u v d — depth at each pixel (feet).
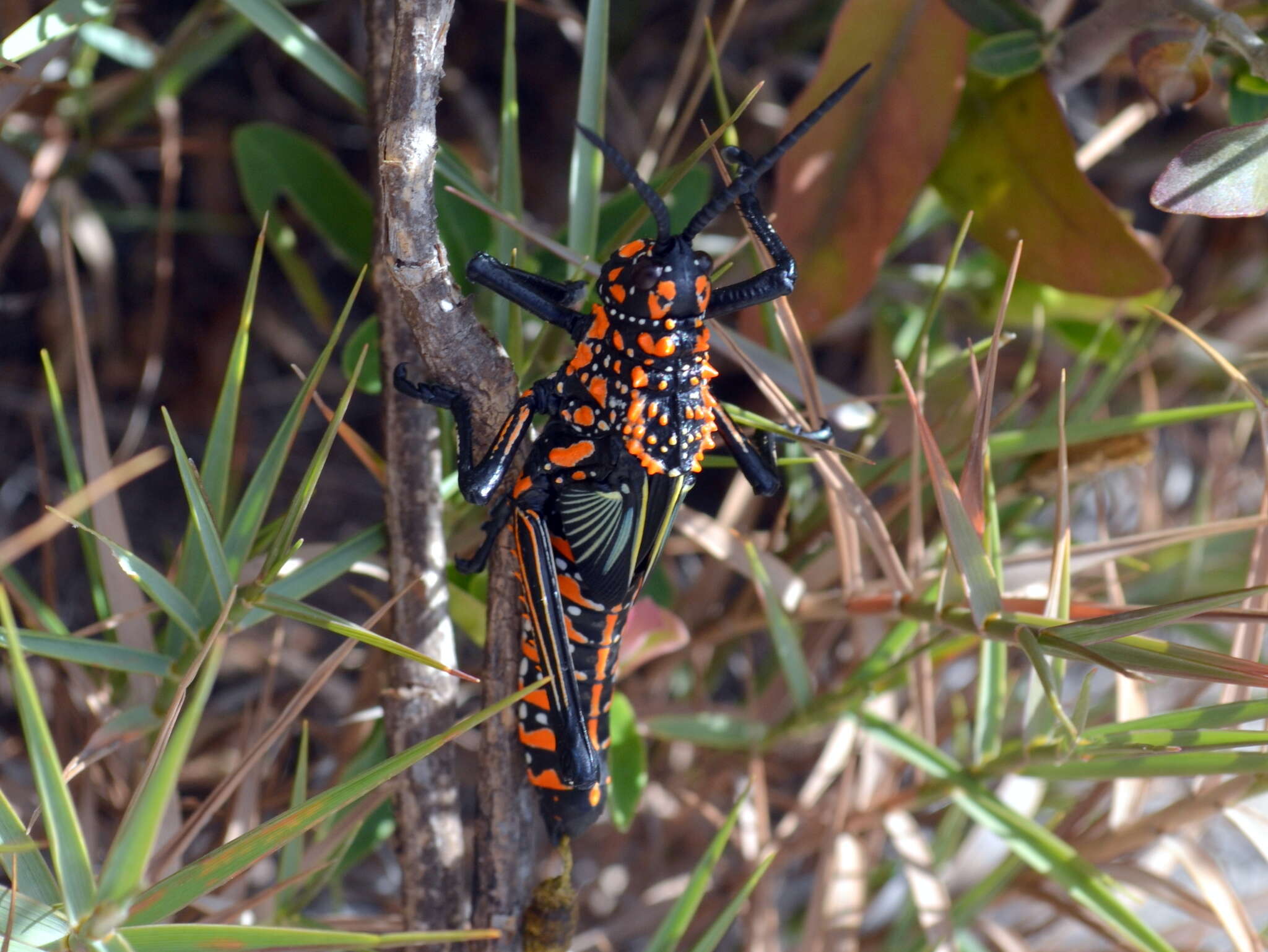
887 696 1.97
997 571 1.81
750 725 1.93
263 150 1.97
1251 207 1.77
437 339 1.72
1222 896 1.84
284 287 2.37
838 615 1.91
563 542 1.78
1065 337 2.07
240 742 1.94
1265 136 1.78
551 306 1.76
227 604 1.68
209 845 1.92
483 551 1.78
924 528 1.99
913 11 1.90
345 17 2.33
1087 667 2.33
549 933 1.78
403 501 1.78
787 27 2.50
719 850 1.80
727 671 2.38
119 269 2.30
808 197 1.92
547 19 2.49
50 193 2.07
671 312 1.74
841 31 1.90
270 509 2.30
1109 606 1.79
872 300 2.20
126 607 1.82
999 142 1.94
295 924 1.84
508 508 1.77
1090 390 1.96
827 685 2.06
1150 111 2.01
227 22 2.03
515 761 1.78
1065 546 1.78
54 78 1.96
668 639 1.85
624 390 1.75
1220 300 2.52
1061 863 1.84
